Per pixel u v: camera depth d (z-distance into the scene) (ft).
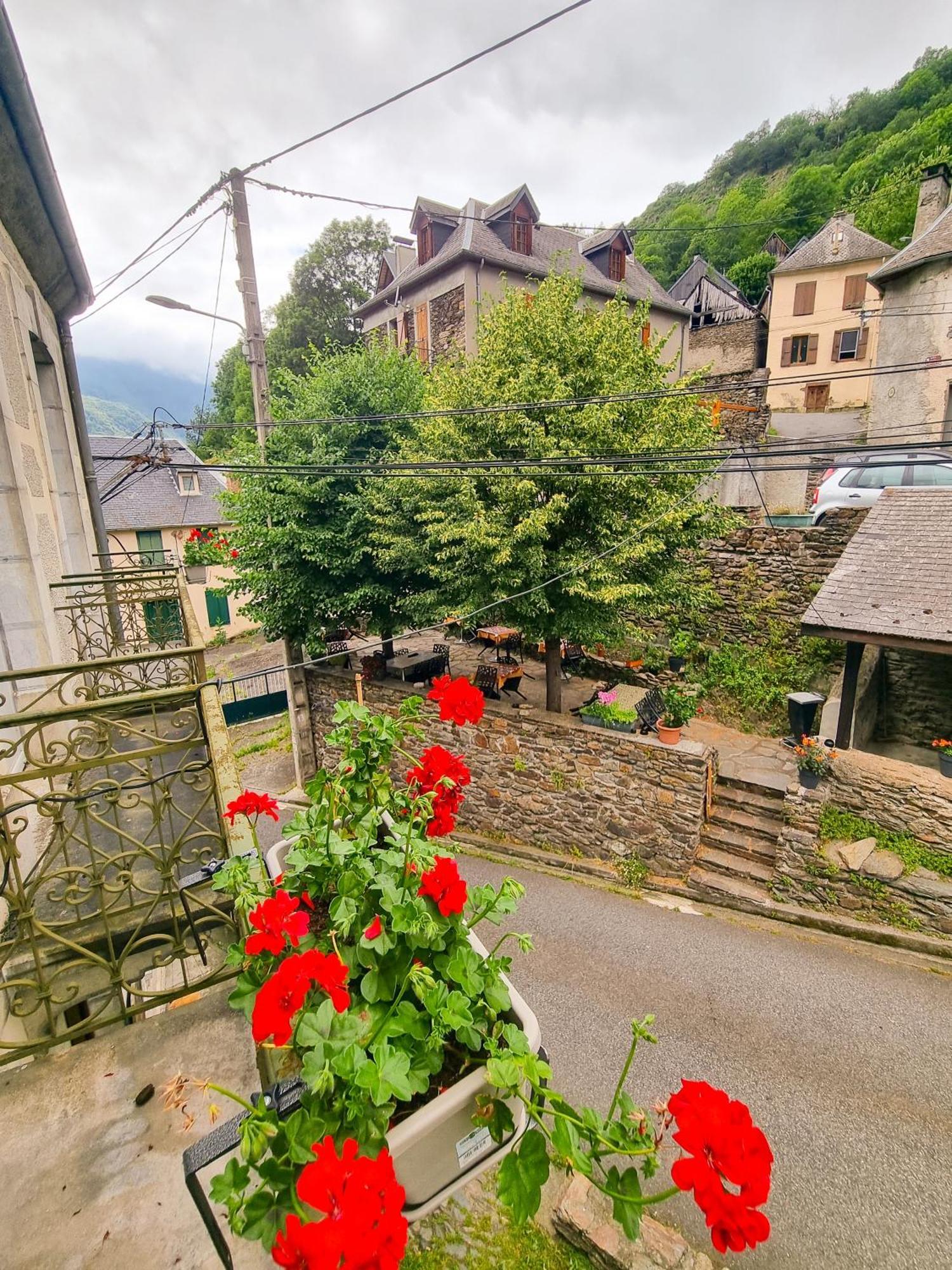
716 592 34.58
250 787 39.63
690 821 24.99
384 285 66.39
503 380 25.12
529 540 23.62
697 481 26.68
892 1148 14.40
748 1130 3.51
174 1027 7.88
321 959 4.25
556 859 28.14
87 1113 6.81
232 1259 4.78
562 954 21.24
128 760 8.27
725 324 76.23
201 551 39.04
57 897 9.84
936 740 23.36
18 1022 9.12
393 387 32.63
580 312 26.12
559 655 28.99
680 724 25.36
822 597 23.98
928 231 48.62
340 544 30.55
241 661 60.64
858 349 65.31
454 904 4.82
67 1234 5.71
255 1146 3.75
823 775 23.29
